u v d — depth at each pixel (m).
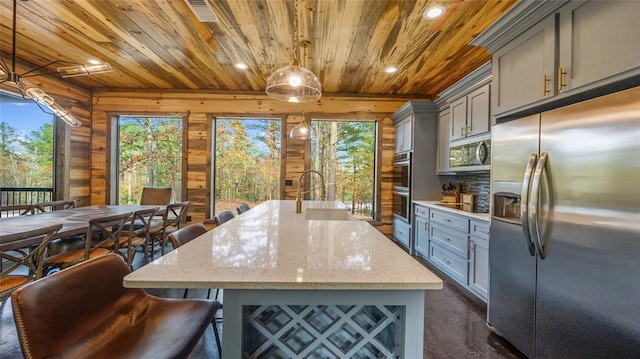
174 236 1.54
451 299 2.68
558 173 1.49
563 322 1.46
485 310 2.47
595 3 1.38
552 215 1.52
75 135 4.43
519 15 1.76
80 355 0.95
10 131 3.80
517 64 1.88
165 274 0.91
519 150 1.79
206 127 4.76
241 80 4.29
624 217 1.18
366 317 1.04
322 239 1.43
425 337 2.06
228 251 1.19
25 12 2.50
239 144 4.90
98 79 4.29
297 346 1.02
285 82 2.04
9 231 2.15
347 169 4.97
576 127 1.39
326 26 2.63
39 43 3.11
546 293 1.56
